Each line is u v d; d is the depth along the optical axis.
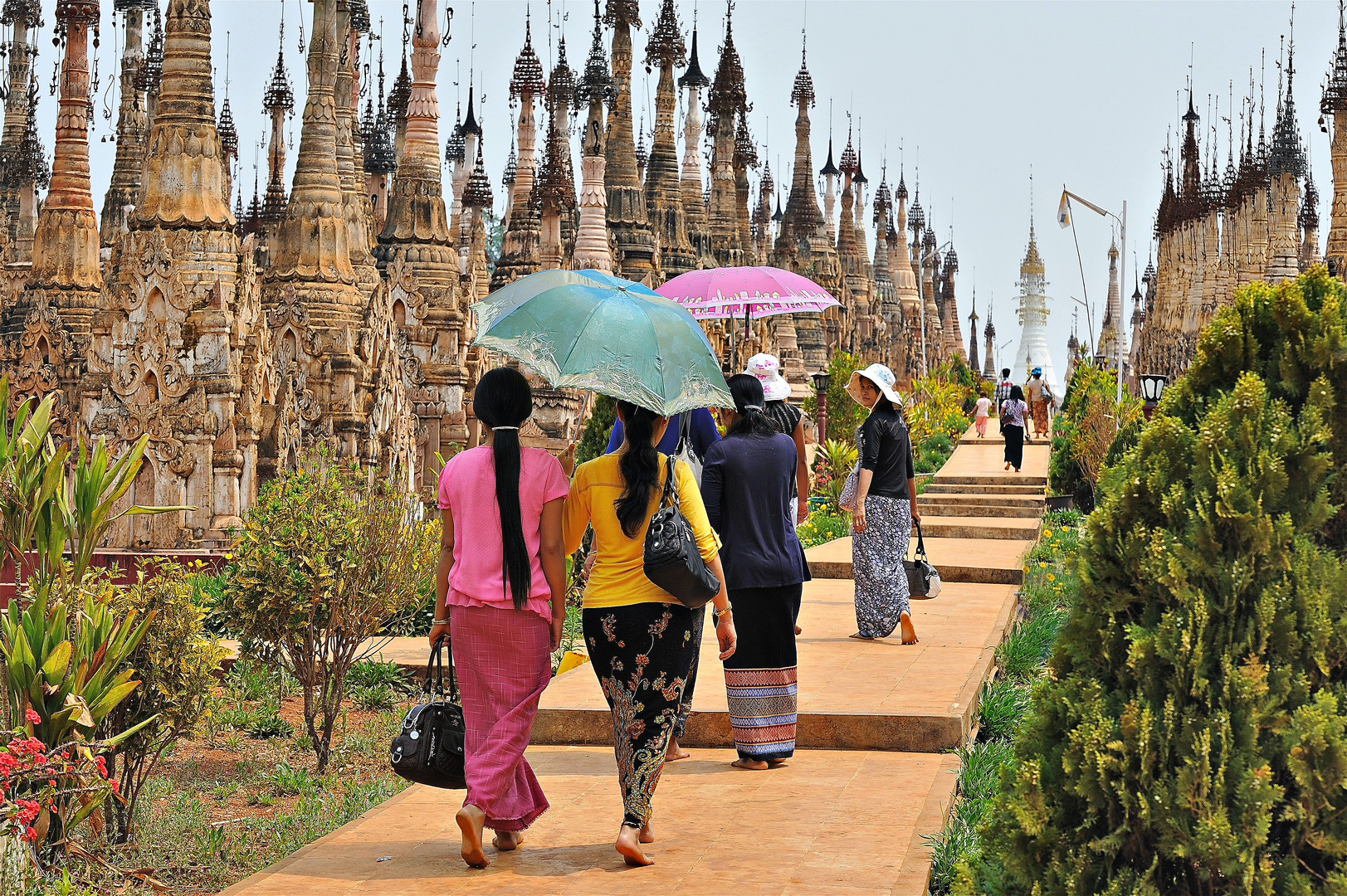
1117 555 5.28
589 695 9.67
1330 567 4.96
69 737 8.58
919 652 11.40
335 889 6.12
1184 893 5.06
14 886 7.36
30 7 39.19
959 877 5.55
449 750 6.52
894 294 82.44
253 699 13.12
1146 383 20.59
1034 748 5.46
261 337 22.58
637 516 6.55
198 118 22.75
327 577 10.84
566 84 41.00
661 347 6.73
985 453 38.91
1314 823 4.86
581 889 6.10
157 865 8.71
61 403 26.02
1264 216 59.62
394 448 25.55
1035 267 119.62
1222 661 4.93
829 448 29.14
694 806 7.48
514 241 36.62
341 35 31.05
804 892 6.02
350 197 29.94
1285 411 5.15
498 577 6.32
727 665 8.48
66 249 28.11
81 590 9.34
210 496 21.56
